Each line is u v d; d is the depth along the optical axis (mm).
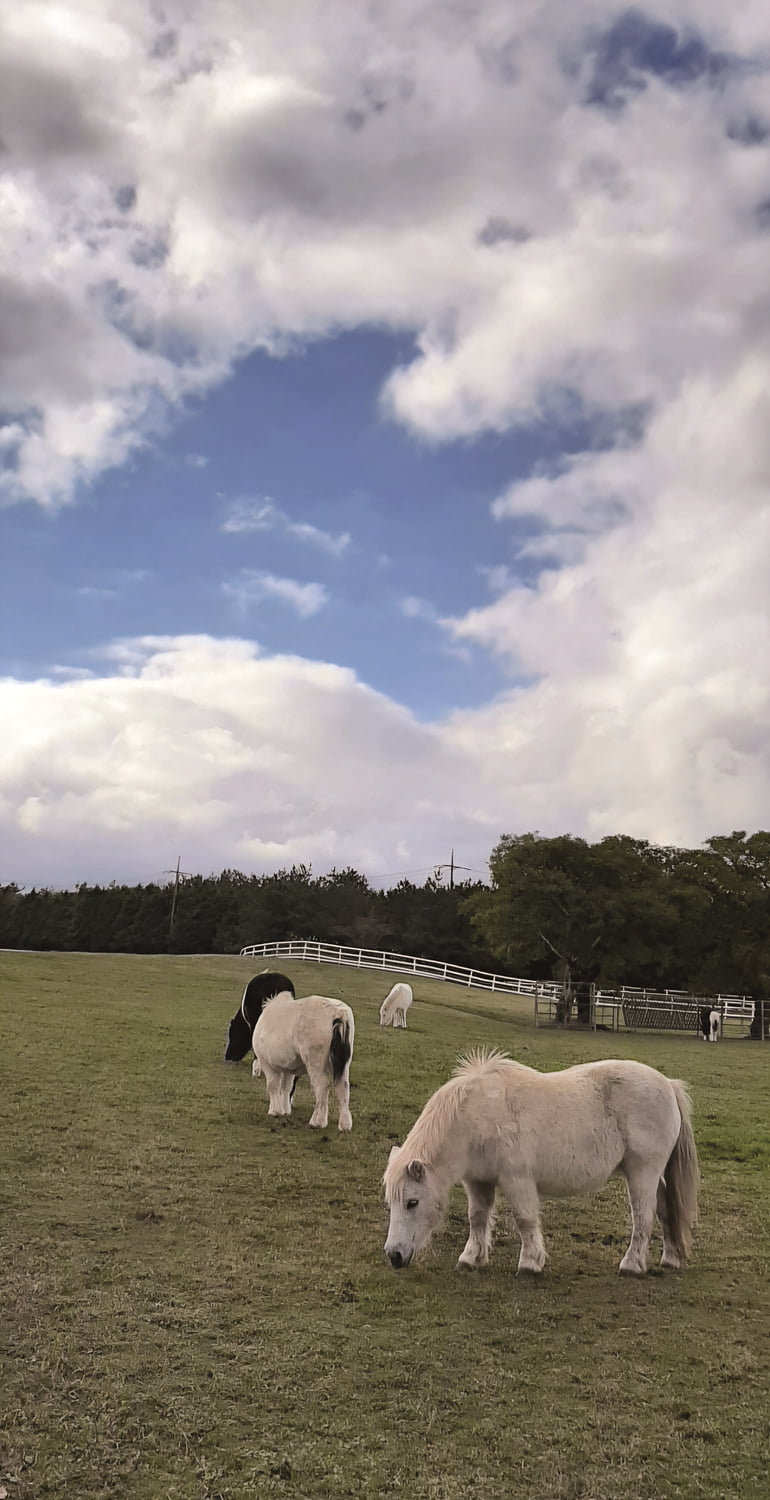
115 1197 8594
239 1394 5246
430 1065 18219
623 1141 7492
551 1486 4555
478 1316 6559
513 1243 8289
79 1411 4949
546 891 40094
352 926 72750
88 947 87375
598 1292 7133
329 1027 11875
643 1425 5160
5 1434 4680
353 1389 5391
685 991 49844
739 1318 6738
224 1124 11680
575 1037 32312
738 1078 21766
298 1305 6570
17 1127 10594
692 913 43812
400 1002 26891
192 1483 4422
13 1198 8305
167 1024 20031
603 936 40750
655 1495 4535
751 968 44844
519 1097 7395
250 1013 15531
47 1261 6973
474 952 71625
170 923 82500
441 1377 5602
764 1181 10859
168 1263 7160
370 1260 7566
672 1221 7754
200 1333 5973
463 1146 7328
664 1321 6605
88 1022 19234
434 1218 7191
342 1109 11945
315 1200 9031
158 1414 4977
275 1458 4660
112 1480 4402
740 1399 5508
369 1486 4477
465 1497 4434
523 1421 5141
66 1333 5824
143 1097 12688
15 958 32625
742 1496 4551
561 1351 6051
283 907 72375
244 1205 8703
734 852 45969
